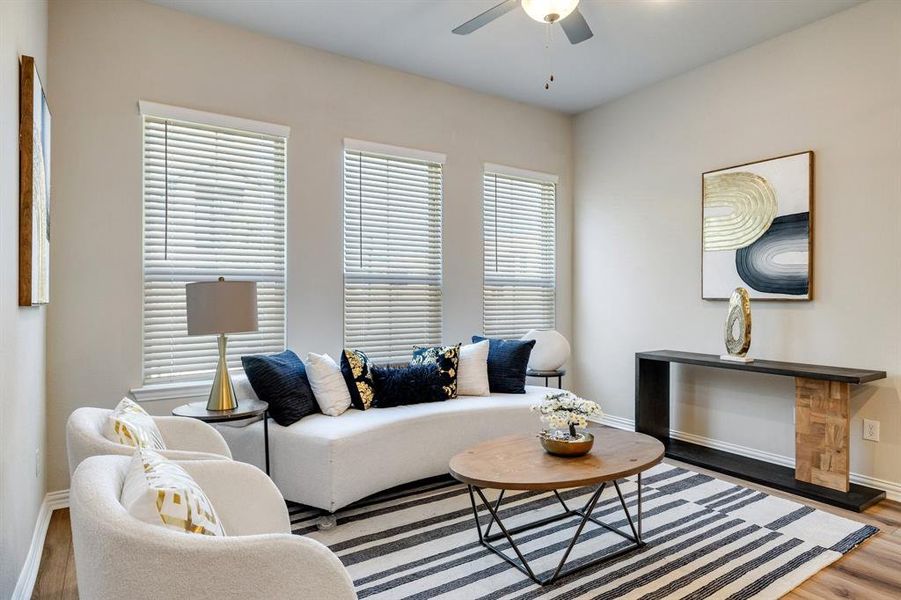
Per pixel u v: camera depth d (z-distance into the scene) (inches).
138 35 123.5
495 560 91.3
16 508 75.2
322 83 149.4
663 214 171.9
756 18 132.0
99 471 45.3
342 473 108.4
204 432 82.4
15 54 76.5
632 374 182.7
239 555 38.7
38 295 87.4
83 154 117.4
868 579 84.9
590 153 198.5
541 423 143.1
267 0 123.8
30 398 88.0
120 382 121.4
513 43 145.3
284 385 118.9
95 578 37.3
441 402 139.4
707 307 159.3
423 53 151.3
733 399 152.6
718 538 98.7
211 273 133.5
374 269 159.9
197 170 131.8
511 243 190.7
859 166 126.1
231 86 135.1
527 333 178.7
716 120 156.4
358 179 156.9
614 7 126.1
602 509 112.9
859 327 126.0
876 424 122.6
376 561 91.0
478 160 181.0
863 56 125.3
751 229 146.6
